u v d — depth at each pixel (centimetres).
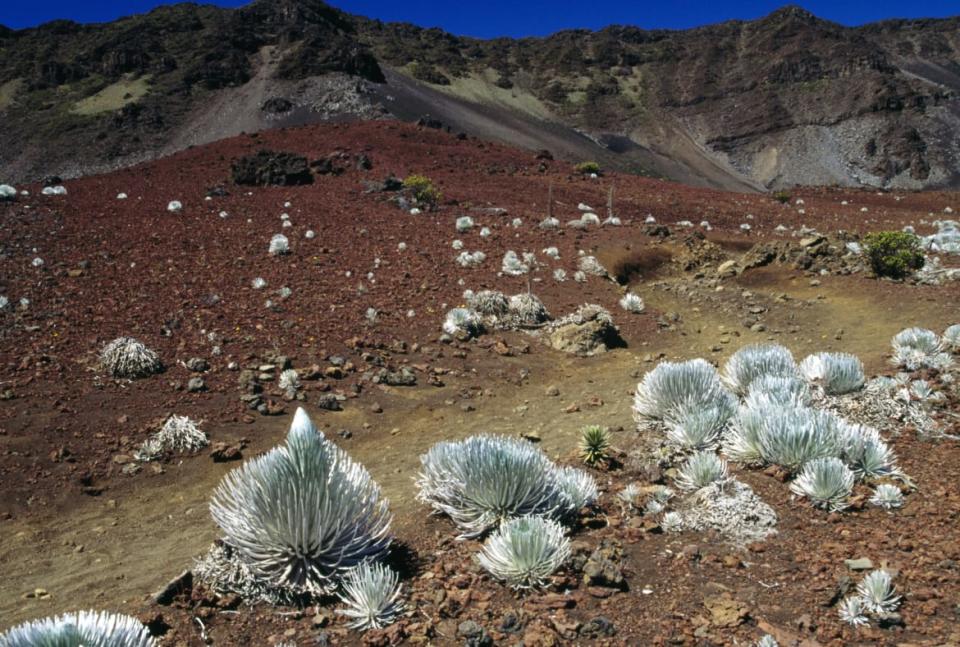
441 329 1309
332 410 934
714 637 383
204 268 1560
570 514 539
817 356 834
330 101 12550
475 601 429
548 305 1516
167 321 1179
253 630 416
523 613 411
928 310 1411
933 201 4434
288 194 2870
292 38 15400
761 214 3441
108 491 702
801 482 562
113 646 343
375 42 18225
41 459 733
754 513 527
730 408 719
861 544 488
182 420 806
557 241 2197
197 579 467
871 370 954
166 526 642
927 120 14050
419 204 2789
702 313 1602
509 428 899
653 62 18888
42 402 847
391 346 1189
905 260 1700
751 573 456
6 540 607
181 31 16625
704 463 582
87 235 1769
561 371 1185
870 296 1587
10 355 977
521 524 466
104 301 1262
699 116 16138
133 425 821
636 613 412
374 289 1522
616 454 695
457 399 1013
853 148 13625
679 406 730
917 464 628
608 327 1348
